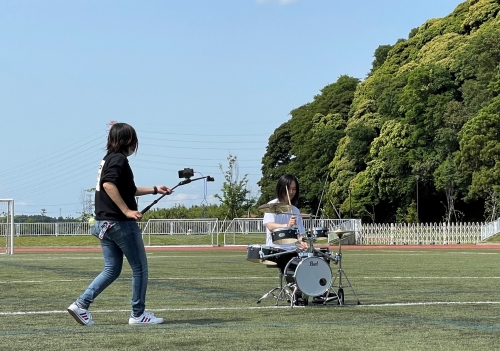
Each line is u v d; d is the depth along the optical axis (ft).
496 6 174.70
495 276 41.32
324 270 25.53
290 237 25.29
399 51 206.08
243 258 69.67
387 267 51.31
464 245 128.26
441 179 157.89
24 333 19.12
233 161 171.32
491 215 155.33
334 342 17.25
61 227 134.41
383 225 142.51
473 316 22.44
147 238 120.98
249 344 16.97
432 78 166.61
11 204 89.61
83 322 20.83
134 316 21.12
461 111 155.43
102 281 21.27
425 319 21.71
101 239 21.35
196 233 123.13
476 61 157.58
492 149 140.56
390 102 181.16
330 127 209.56
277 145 236.22
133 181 21.65
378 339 17.71
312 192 207.82
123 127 21.71
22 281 38.50
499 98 143.02
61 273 45.52
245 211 170.71
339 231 26.23
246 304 26.66
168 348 16.48
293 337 18.06
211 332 19.06
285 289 26.61
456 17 190.70
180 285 35.70
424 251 90.94
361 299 28.07
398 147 172.24
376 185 175.52
